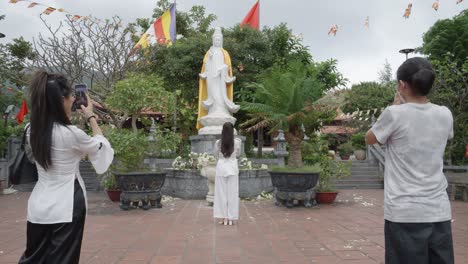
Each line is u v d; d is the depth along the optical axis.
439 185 2.29
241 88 16.94
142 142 9.24
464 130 12.65
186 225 6.45
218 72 11.61
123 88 10.77
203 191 10.07
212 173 8.62
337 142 24.84
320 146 16.52
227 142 6.54
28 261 2.39
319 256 4.49
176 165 10.96
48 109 2.44
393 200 2.31
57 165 2.45
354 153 18.92
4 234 5.91
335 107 12.43
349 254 4.57
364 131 20.72
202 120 11.67
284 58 17.78
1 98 15.83
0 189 12.13
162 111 11.99
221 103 11.62
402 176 2.31
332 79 18.61
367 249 4.80
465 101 12.62
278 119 12.03
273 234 5.72
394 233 2.29
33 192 2.49
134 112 11.31
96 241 5.27
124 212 7.91
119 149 8.91
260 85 13.36
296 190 8.51
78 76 14.21
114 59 15.08
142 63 15.93
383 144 2.46
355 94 23.70
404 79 2.39
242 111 17.25
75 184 2.52
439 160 2.32
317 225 6.45
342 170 9.73
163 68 17.64
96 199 10.30
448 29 16.14
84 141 2.49
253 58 17.53
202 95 12.12
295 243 5.14
